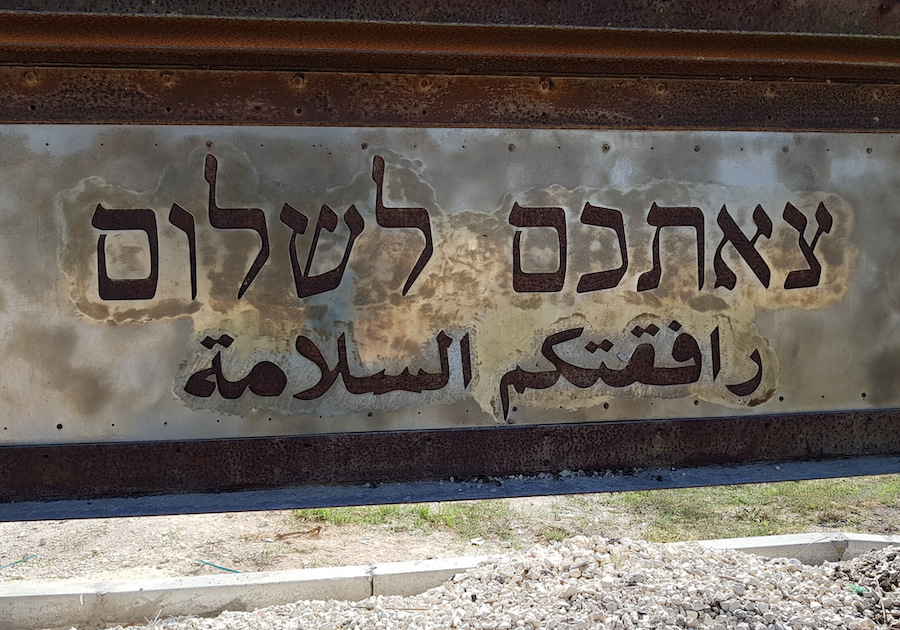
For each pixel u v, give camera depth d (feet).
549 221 9.55
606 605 12.17
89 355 8.97
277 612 12.91
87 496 8.93
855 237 10.19
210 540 17.79
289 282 9.18
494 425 9.46
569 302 9.59
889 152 10.27
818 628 11.48
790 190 10.02
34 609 12.85
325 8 7.93
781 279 10.01
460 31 8.27
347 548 17.21
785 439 10.00
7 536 18.24
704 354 9.85
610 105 9.61
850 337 10.18
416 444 9.34
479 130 9.43
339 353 9.24
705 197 9.82
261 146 9.12
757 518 19.26
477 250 9.44
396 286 9.32
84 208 8.93
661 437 9.73
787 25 8.58
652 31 8.39
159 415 9.05
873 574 13.38
